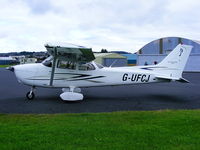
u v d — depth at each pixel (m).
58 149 3.04
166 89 11.83
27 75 8.03
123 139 3.46
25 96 9.08
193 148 3.12
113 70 8.57
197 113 5.64
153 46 35.94
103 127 4.13
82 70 8.27
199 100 8.42
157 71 8.84
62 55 7.79
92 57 7.54
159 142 3.35
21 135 3.59
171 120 4.73
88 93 10.16
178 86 13.35
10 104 7.32
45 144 3.21
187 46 8.78
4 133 3.70
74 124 4.39
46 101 7.95
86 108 6.79
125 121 4.69
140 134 3.71
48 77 8.11
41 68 8.08
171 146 3.20
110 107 6.99
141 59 32.72
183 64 8.81
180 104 7.61
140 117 5.12
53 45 6.89
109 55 38.72
